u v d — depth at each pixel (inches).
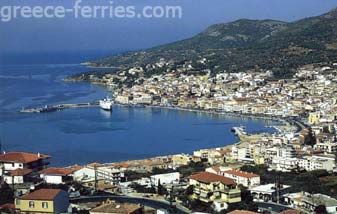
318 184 7795.3
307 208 6579.7
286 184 7819.9
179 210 6151.6
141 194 6973.4
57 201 5324.8
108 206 5502.0
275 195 7086.6
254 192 7145.7
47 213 5236.2
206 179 6668.3
